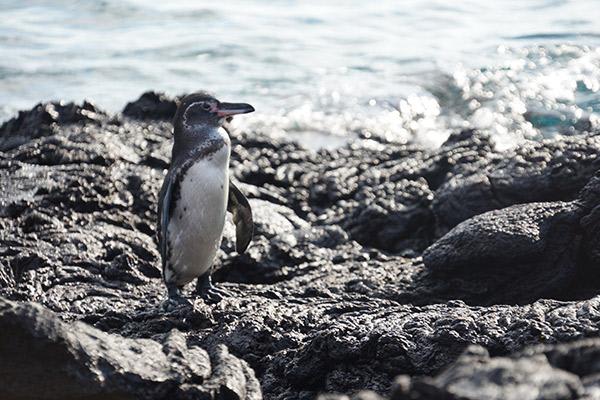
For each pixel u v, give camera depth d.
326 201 19.53
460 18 37.12
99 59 33.62
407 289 13.84
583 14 35.72
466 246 13.50
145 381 8.22
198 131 13.16
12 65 32.81
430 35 35.06
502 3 38.94
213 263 14.21
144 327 12.31
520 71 29.56
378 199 17.72
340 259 15.71
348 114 27.89
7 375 7.89
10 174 17.73
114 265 14.66
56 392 7.96
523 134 25.77
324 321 11.88
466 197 16.12
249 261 15.32
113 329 12.51
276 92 29.70
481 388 5.48
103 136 20.75
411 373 10.34
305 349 10.71
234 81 30.95
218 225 13.23
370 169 20.20
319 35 35.84
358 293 13.88
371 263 15.32
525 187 15.67
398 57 32.31
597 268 13.48
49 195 16.61
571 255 13.48
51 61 33.41
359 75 30.83
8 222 15.67
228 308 12.88
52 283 14.19
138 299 13.84
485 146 19.61
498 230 13.42
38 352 7.87
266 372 11.02
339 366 10.61
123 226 16.39
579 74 28.86
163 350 8.71
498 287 13.55
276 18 38.75
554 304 10.95
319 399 6.06
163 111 23.88
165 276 13.31
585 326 10.16
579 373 6.25
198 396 8.34
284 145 22.59
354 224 17.42
